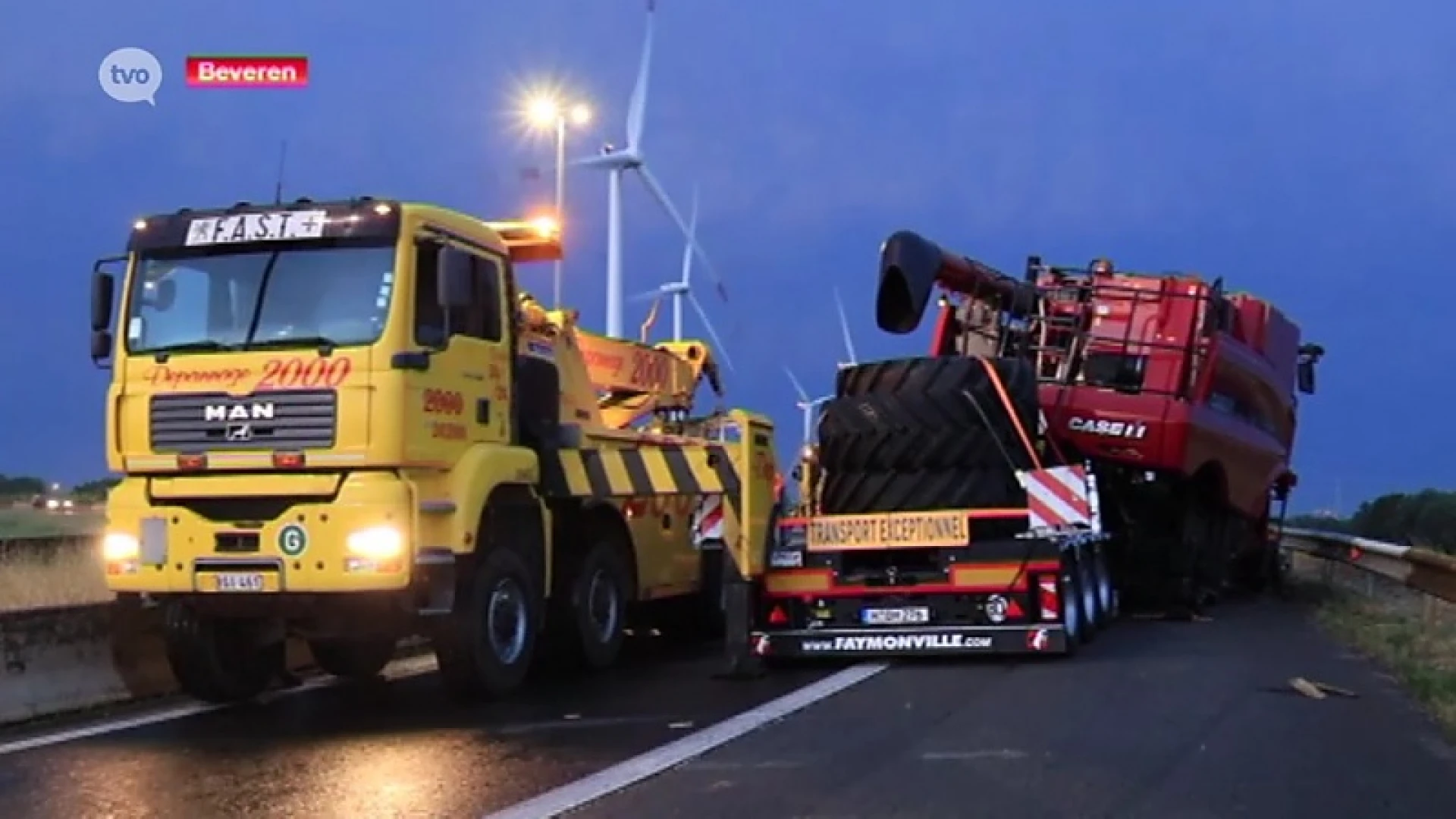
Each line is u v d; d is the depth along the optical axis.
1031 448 12.47
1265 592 19.75
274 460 9.55
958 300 16.30
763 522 12.04
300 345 9.66
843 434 12.62
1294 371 19.77
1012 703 9.66
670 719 9.52
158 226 10.22
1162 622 15.31
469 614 10.30
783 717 9.33
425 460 9.76
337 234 9.80
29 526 26.58
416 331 9.77
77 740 9.17
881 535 11.93
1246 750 8.05
